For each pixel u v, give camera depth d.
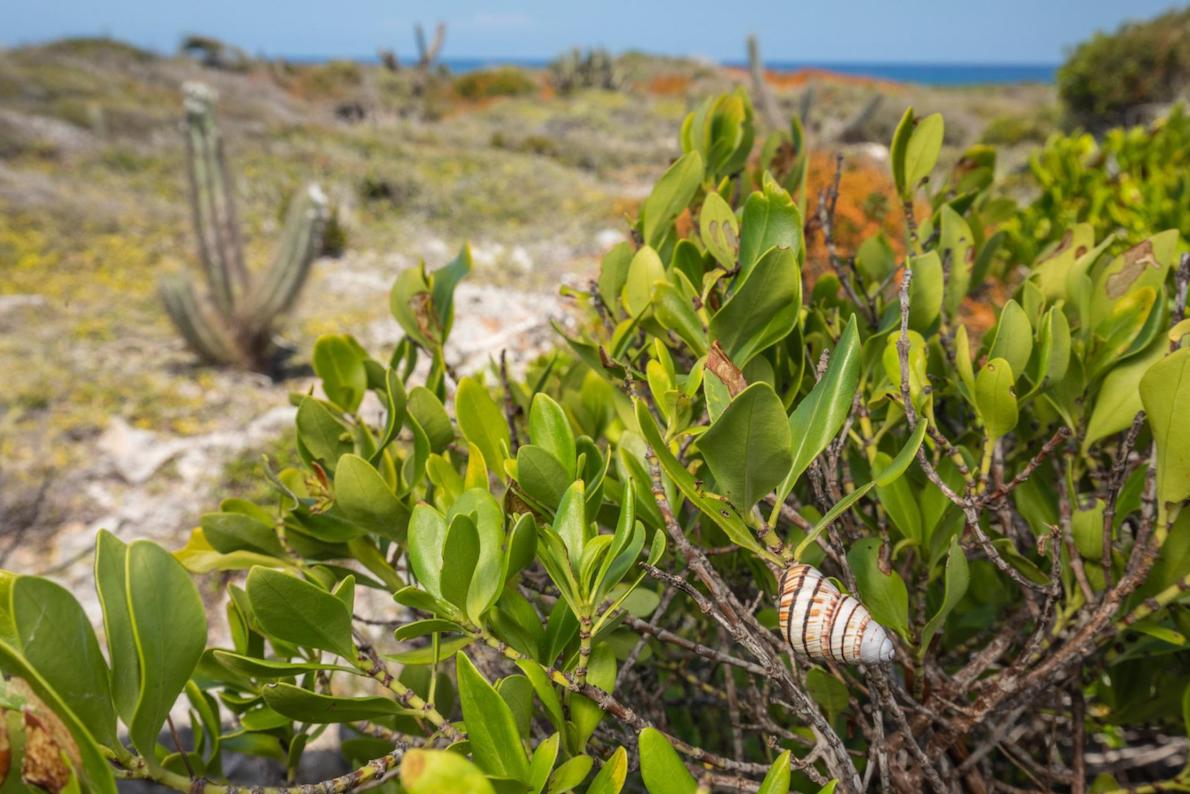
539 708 0.48
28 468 1.99
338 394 0.52
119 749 0.27
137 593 0.27
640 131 9.23
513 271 3.72
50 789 0.23
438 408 0.45
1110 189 1.08
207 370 2.75
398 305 0.52
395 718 0.48
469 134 8.38
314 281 3.76
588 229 4.57
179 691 0.28
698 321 0.40
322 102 11.35
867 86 13.24
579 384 0.58
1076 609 0.41
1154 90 7.09
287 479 0.55
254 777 0.82
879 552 0.39
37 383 2.45
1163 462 0.34
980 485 0.38
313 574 0.44
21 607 0.25
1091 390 0.44
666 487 0.39
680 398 0.36
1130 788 0.44
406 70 13.21
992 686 0.40
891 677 0.42
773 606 0.48
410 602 0.33
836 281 0.54
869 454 0.45
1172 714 0.48
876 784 0.48
